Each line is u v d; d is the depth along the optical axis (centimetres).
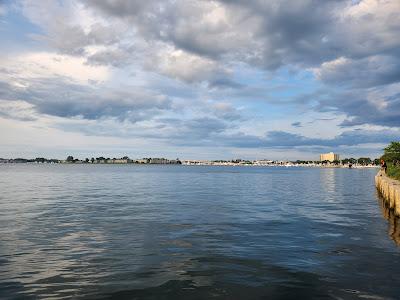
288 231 2320
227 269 1486
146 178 11012
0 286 1274
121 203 3950
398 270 1469
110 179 10162
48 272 1436
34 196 4738
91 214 3064
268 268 1499
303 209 3509
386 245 1927
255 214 3117
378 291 1235
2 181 8631
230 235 2184
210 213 3162
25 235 2150
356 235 2198
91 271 1452
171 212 3216
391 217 2973
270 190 6209
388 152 10356
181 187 6869
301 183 8719
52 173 15125
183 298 1180
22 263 1555
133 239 2059
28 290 1238
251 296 1198
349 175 15738
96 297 1184
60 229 2355
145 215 3020
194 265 1541
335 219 2856
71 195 4931
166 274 1421
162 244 1934
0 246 1864
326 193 5616
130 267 1509
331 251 1788
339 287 1274
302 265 1540
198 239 2062
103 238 2081
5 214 3034
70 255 1694
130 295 1205
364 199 4641
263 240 2042
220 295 1206
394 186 3253
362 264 1555
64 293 1215
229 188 6650
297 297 1187
